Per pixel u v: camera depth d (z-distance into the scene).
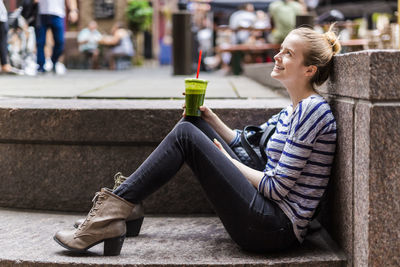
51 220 3.15
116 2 20.66
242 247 2.61
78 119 3.22
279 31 10.90
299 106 2.48
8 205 3.41
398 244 2.20
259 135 2.95
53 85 6.19
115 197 2.50
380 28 9.27
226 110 3.30
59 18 8.98
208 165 2.47
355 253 2.38
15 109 3.26
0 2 8.31
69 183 3.32
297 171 2.46
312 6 12.11
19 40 9.53
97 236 2.49
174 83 6.93
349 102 2.39
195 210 3.32
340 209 2.55
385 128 2.15
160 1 26.56
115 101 3.82
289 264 2.46
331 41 2.60
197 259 2.50
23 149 3.34
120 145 3.27
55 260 2.45
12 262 2.46
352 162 2.35
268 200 2.55
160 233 2.93
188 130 2.51
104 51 16.03
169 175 2.49
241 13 13.30
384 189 2.17
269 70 5.91
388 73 2.12
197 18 16.17
